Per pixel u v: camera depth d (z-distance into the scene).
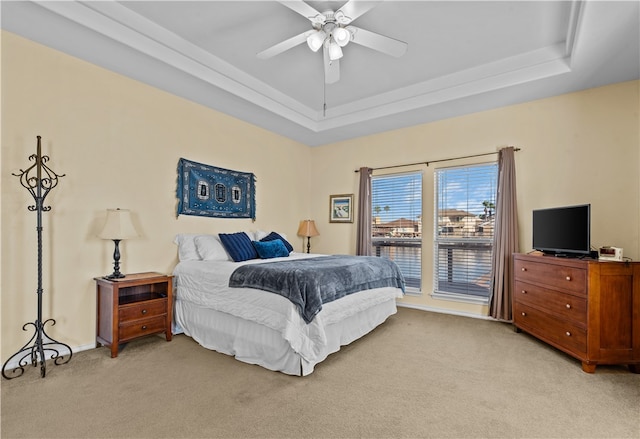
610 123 3.27
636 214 3.14
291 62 3.44
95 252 2.98
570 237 2.90
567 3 2.43
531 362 2.64
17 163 2.54
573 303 2.62
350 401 2.02
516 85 3.28
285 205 5.26
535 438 1.67
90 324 2.92
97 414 1.85
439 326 3.64
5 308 2.47
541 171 3.62
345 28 2.30
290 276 2.47
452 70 3.55
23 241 2.57
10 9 2.21
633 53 2.67
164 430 1.71
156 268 3.48
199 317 3.10
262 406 1.95
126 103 3.23
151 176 3.44
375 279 3.38
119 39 2.59
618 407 1.97
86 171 2.93
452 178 4.29
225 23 2.77
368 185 4.95
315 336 2.39
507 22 2.67
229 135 4.31
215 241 3.77
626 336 2.44
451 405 1.98
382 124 4.54
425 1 2.42
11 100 2.51
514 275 3.48
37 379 2.27
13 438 1.63
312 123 4.79
